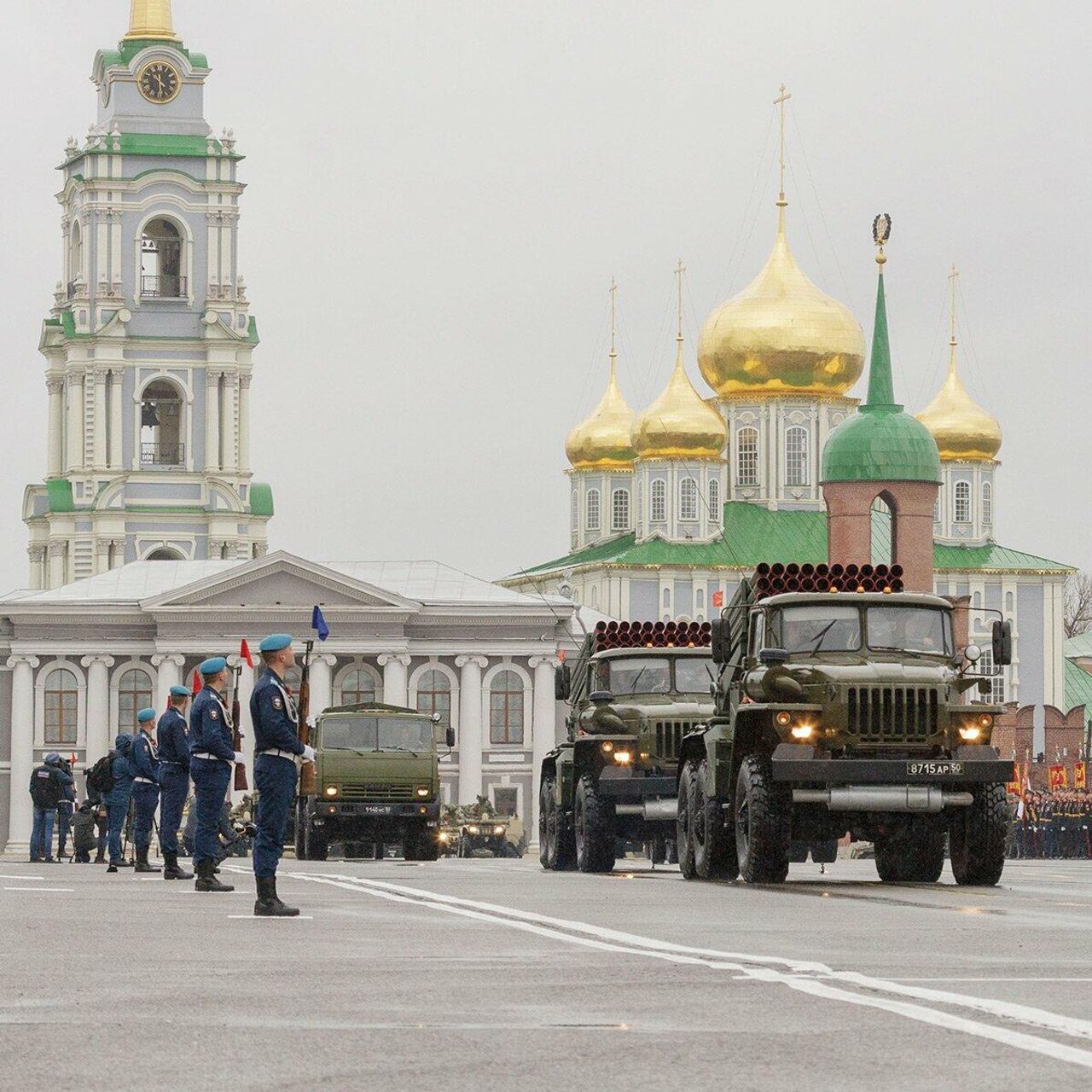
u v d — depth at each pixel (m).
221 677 50.28
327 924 36.50
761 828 50.50
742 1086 18.33
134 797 67.88
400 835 97.00
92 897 46.19
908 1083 18.42
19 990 25.41
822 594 52.62
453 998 24.59
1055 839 135.25
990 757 50.25
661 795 66.25
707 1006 23.66
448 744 97.19
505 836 169.12
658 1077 18.83
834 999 24.14
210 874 49.56
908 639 52.53
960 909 41.03
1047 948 31.17
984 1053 20.12
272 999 24.58
